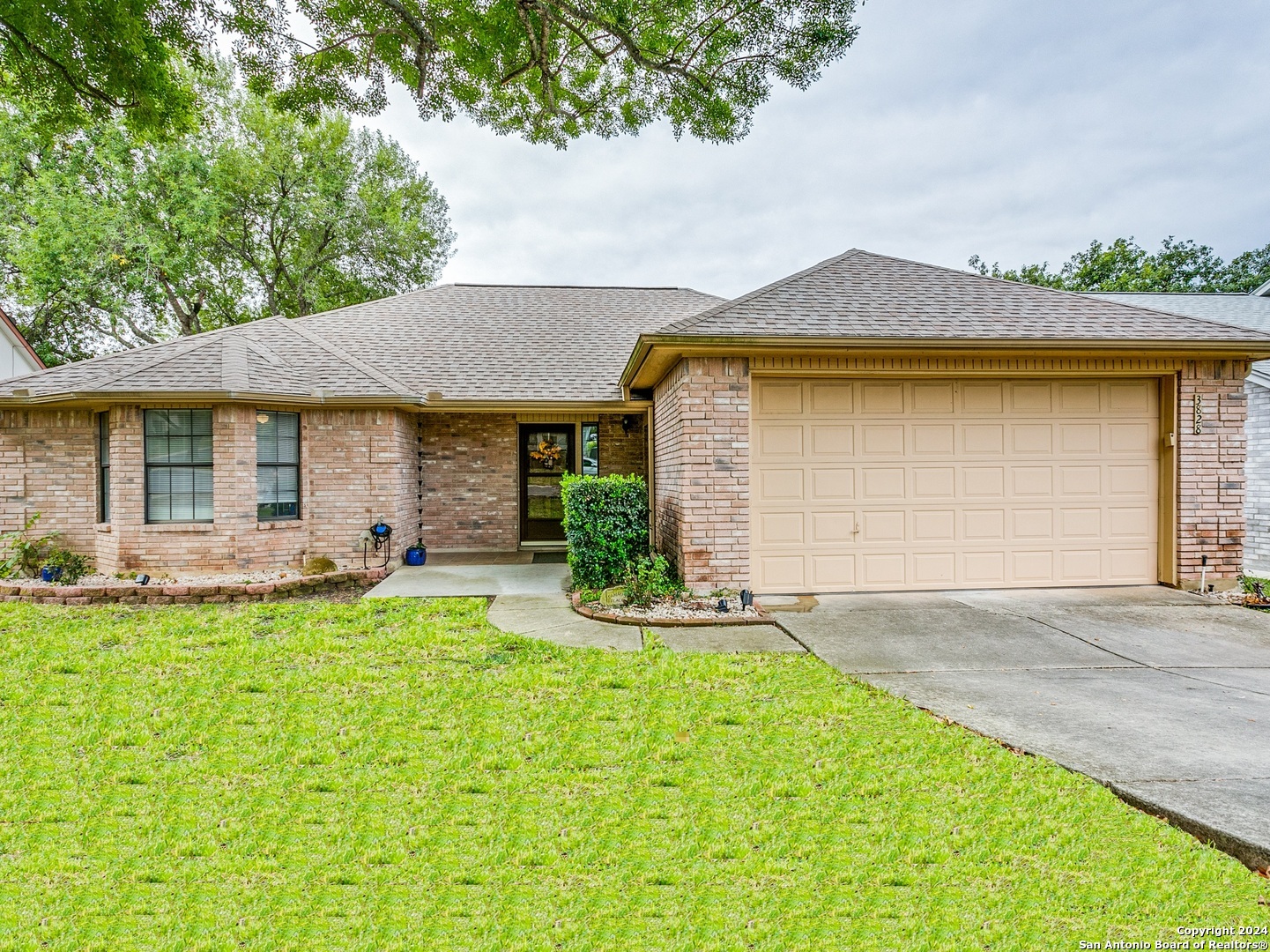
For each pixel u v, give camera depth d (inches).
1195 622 241.4
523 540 470.6
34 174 772.0
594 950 84.7
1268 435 368.8
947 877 98.0
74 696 173.8
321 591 325.7
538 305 567.8
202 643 226.4
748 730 149.9
